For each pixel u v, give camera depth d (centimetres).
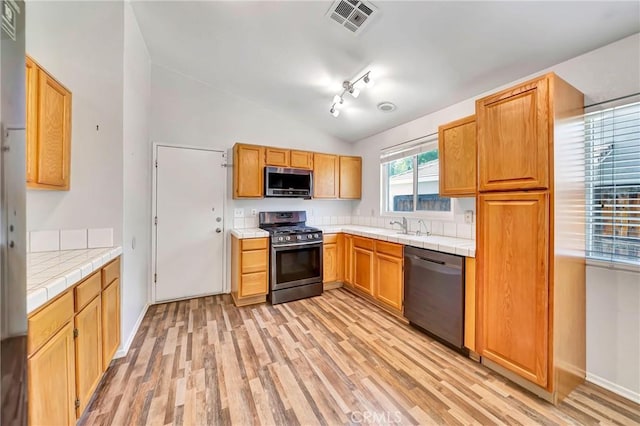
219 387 170
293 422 143
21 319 79
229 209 353
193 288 334
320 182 382
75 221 192
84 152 193
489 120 183
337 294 350
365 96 296
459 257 206
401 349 217
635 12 144
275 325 259
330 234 362
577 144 170
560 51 181
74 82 192
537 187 159
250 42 244
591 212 179
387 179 383
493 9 161
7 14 73
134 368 189
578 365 172
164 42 265
